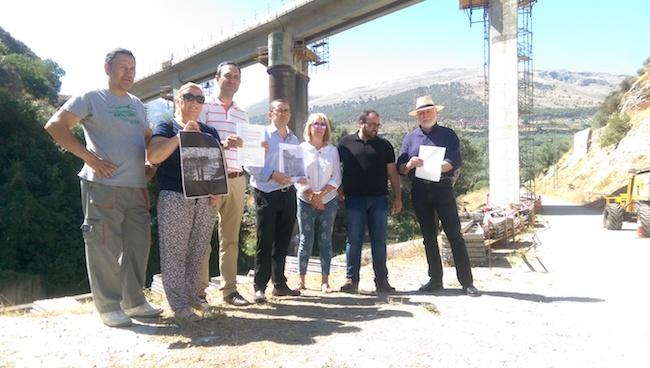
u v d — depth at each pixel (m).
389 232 29.23
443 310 5.05
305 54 36.59
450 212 6.07
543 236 13.57
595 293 5.93
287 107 5.84
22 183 23.88
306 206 6.18
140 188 4.60
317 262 8.65
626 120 47.69
